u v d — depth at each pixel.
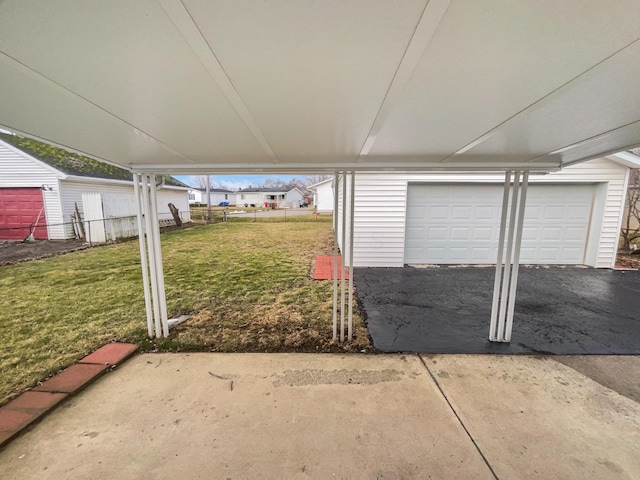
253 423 2.11
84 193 10.36
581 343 3.28
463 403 2.31
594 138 2.03
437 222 6.96
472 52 1.00
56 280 5.58
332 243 10.10
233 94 1.34
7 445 1.90
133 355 3.03
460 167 2.93
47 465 1.76
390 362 2.91
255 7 0.81
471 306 4.45
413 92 1.31
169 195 16.06
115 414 2.19
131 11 0.81
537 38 0.92
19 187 9.98
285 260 7.52
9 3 0.77
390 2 0.79
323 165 2.96
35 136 2.01
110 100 1.41
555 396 2.39
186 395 2.41
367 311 4.24
